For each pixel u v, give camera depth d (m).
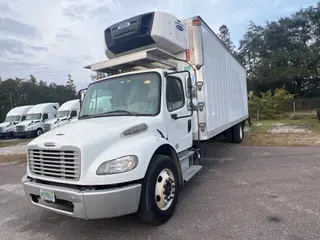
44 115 23.50
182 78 5.07
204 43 5.82
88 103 4.85
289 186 4.99
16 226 3.96
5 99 56.66
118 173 3.12
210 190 5.04
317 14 38.31
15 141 19.78
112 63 4.95
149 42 5.02
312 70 36.91
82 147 3.11
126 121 3.86
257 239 3.13
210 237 3.24
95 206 2.99
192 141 5.46
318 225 3.38
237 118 9.98
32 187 3.44
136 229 3.58
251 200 4.39
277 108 24.47
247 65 43.41
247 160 7.51
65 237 3.52
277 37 40.97
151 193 3.46
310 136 11.34
